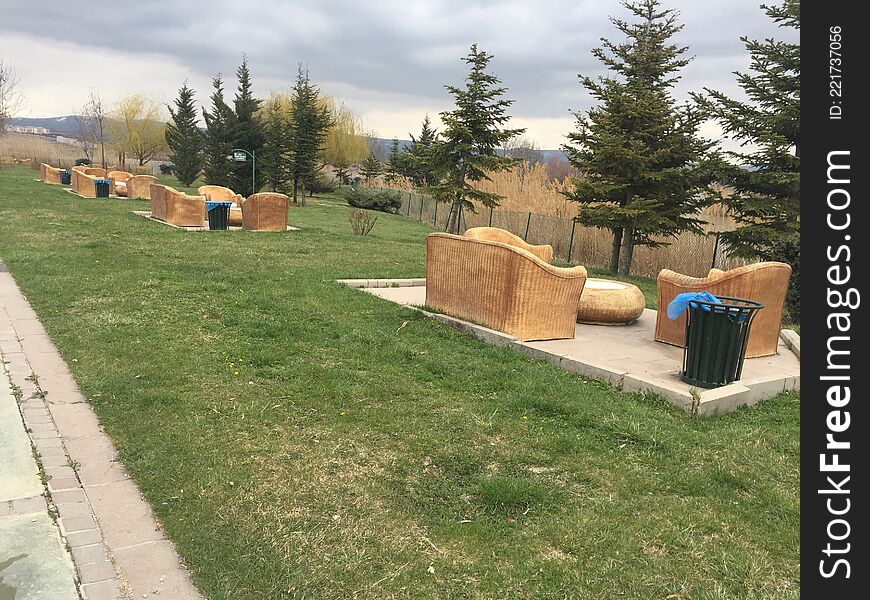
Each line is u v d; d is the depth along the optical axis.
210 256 11.25
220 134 33.09
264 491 3.27
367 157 56.16
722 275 6.25
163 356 5.30
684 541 2.98
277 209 16.50
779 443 4.27
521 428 4.26
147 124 51.28
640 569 2.77
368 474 3.52
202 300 7.41
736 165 12.77
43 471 3.38
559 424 4.39
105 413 4.14
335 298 8.02
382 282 9.55
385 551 2.81
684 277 6.56
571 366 5.76
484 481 3.45
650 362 5.97
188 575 2.61
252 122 33.09
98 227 14.88
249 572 2.62
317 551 2.79
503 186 28.59
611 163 14.50
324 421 4.20
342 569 2.67
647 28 14.91
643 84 14.79
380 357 5.67
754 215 12.59
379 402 4.59
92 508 3.07
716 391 4.97
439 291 7.48
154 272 9.05
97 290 7.62
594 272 15.62
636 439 4.19
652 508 3.30
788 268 6.46
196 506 3.10
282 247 13.34
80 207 20.20
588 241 19.55
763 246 12.65
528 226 21.45
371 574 2.65
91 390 4.52
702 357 5.19
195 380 4.79
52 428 3.90
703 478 3.66
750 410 5.06
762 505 3.40
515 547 2.89
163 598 2.46
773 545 3.00
